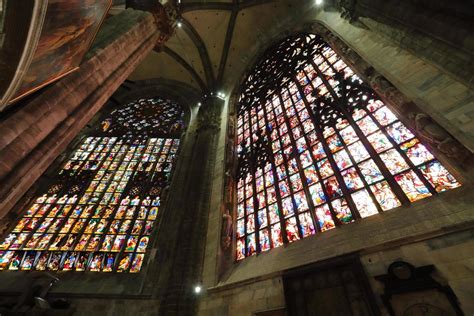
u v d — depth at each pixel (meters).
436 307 4.25
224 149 15.37
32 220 12.84
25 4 3.56
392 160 7.05
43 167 6.43
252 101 17.69
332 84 11.33
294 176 9.69
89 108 7.90
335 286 5.65
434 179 5.99
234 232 10.61
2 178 5.38
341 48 11.17
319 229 7.46
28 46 4.03
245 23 20.55
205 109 19.56
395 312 4.57
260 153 12.74
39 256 11.13
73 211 13.42
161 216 12.79
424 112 6.55
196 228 11.32
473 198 4.96
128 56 10.07
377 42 9.47
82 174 15.78
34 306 8.62
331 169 8.44
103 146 18.44
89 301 9.22
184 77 24.02
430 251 4.82
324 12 14.73
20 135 5.80
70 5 4.71
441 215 5.18
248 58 21.12
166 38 13.38
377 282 5.09
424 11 6.76
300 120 11.66
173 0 13.70
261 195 10.76
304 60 14.93
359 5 9.29
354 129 8.71
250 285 7.54
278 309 6.31
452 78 6.27
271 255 8.08
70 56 6.19
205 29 20.67
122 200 14.10
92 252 11.39
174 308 8.53
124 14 11.03
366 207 6.80
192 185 13.52
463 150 5.49
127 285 9.95
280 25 19.27
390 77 8.02
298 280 6.41
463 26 5.89
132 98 23.52
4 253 11.20
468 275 4.18
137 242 11.83
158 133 19.95
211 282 9.00
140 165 16.72
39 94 6.42
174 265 10.00
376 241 5.69
